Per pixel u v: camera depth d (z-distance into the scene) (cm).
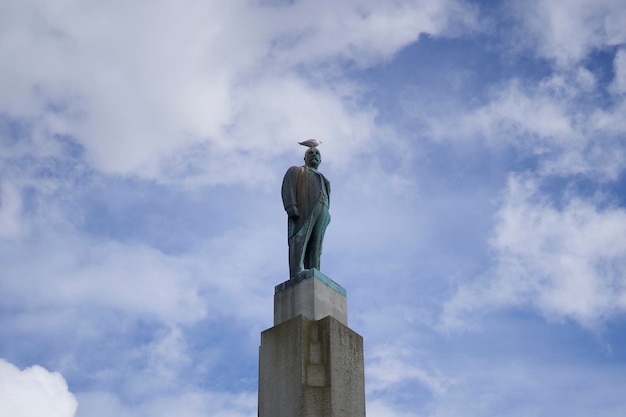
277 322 3912
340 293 4044
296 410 3631
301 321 3769
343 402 3688
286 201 4159
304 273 3950
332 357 3725
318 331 3794
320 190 4169
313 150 4303
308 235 4091
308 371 3694
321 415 3622
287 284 3966
